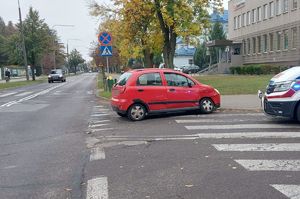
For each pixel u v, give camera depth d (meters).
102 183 5.71
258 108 13.49
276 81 10.16
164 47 27.67
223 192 5.18
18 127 11.69
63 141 9.16
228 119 11.48
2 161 7.37
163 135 9.30
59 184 5.77
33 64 57.19
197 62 70.00
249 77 32.22
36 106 18.36
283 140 8.21
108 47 20.28
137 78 12.17
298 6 38.75
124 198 5.06
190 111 13.23
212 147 7.80
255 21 50.22
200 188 5.36
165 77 12.49
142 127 10.67
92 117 13.50
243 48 54.66
